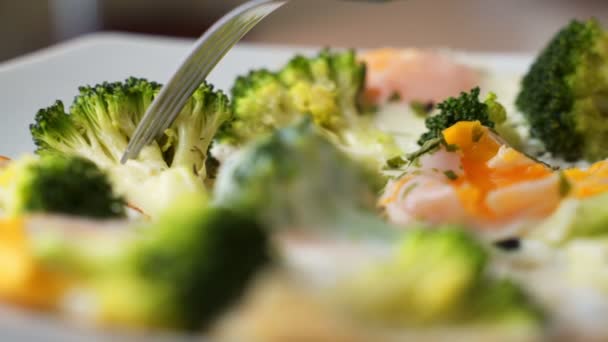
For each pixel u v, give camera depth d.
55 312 0.29
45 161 0.33
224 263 0.28
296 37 0.73
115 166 0.39
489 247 0.32
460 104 0.42
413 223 0.34
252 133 0.43
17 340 0.28
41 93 0.47
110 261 0.29
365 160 0.38
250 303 0.28
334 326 0.28
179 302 0.28
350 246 0.30
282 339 0.28
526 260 0.32
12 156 0.43
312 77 0.47
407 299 0.28
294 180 0.31
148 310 0.28
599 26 0.47
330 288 0.28
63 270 0.29
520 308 0.28
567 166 0.44
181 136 0.40
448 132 0.36
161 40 0.51
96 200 0.33
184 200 0.30
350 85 0.47
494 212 0.34
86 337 0.28
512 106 0.47
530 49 0.72
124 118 0.40
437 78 0.49
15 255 0.29
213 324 0.28
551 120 0.44
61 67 0.48
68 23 0.78
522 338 0.28
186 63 0.38
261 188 0.31
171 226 0.29
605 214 0.34
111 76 0.49
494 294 0.28
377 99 0.48
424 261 0.29
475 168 0.36
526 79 0.47
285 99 0.45
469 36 0.74
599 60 0.46
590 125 0.44
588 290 0.29
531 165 0.35
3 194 0.33
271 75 0.46
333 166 0.32
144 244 0.29
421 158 0.36
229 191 0.31
